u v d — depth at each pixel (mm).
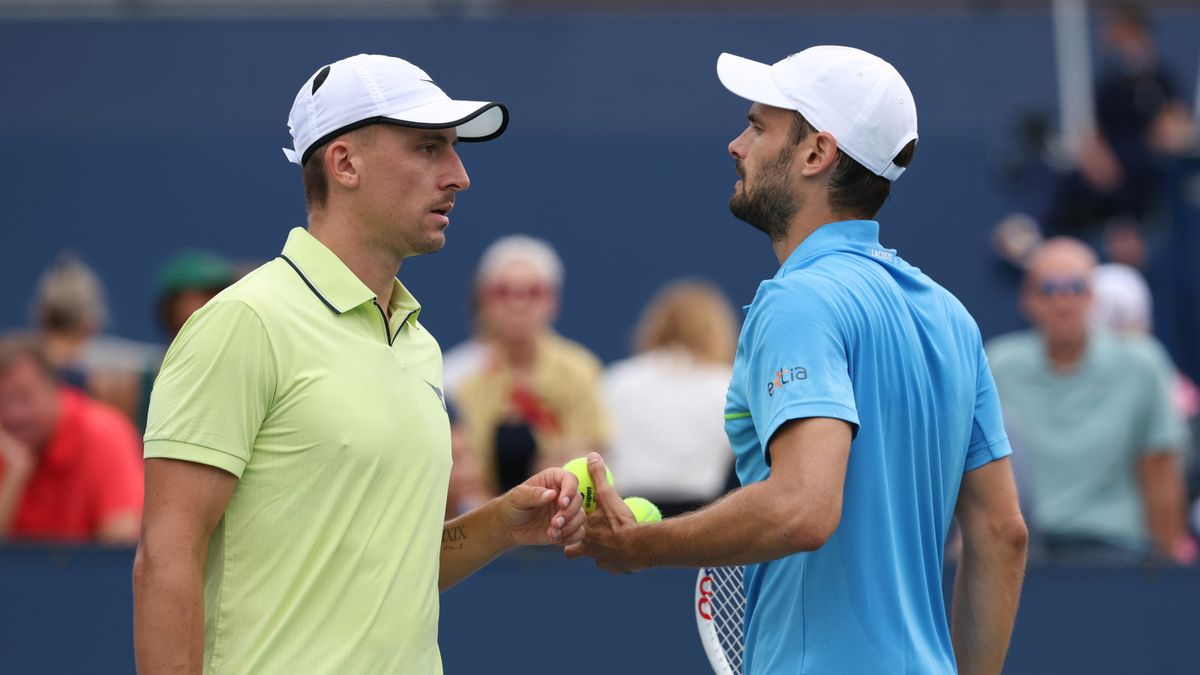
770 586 11094
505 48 32062
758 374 10602
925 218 30906
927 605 10938
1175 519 23688
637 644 17906
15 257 30609
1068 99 32562
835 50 11383
